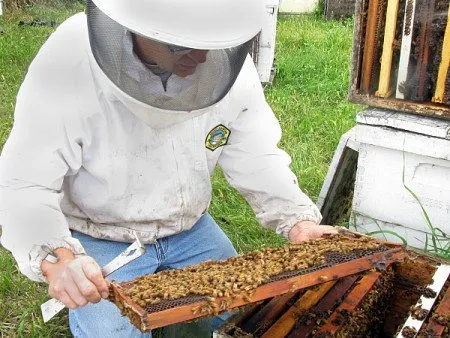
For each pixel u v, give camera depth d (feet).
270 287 5.24
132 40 5.68
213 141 7.59
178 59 5.60
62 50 6.59
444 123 8.64
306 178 13.05
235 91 7.47
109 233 7.65
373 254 6.08
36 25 28.76
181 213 7.69
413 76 8.92
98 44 5.72
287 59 23.11
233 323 5.77
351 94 9.27
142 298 4.92
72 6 32.65
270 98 18.61
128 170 7.07
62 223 6.45
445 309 5.80
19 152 6.51
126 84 5.78
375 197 9.69
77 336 7.45
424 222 9.38
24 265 6.28
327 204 10.31
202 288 5.15
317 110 17.67
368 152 9.46
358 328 6.21
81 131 6.72
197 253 8.36
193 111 6.07
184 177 7.43
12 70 20.72
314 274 5.55
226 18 5.30
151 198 7.39
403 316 7.19
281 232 7.80
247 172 7.89
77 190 7.29
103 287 5.28
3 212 6.40
